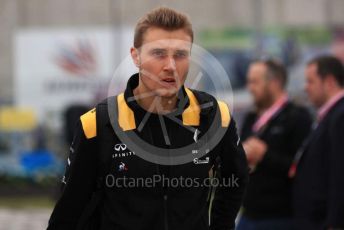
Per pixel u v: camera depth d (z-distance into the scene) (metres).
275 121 17.88
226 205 10.25
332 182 14.92
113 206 9.37
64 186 9.61
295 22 53.91
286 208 17.53
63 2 53.16
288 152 17.73
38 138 51.12
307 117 17.88
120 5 53.34
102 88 51.19
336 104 16.12
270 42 53.16
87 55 51.78
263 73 18.28
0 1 52.75
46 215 39.28
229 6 53.84
